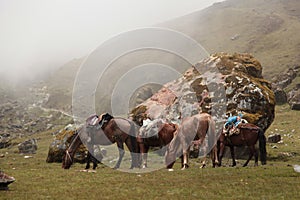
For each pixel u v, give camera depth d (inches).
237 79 1078.4
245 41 5191.9
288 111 2330.2
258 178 600.7
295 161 1013.2
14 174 691.4
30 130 4842.5
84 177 637.3
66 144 1002.7
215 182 568.4
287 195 475.8
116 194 485.4
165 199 455.2
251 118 1034.7
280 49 4911.4
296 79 3437.5
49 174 686.5
